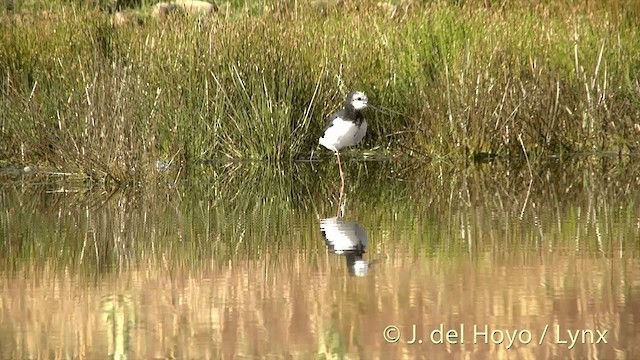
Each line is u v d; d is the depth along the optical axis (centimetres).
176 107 1745
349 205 1404
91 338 804
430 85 1795
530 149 1767
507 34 1875
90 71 1738
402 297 897
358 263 1031
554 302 877
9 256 1102
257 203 1425
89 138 1600
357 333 809
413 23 1930
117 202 1434
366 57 1839
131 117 1603
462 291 913
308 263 1040
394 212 1339
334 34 1919
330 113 1784
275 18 2027
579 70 1808
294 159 1778
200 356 759
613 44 1856
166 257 1086
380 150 1789
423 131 1775
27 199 1460
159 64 1783
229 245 1141
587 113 1792
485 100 1759
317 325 823
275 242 1152
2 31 1944
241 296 915
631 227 1202
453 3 2150
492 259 1035
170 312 868
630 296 890
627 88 1812
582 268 991
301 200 1448
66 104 1680
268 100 1759
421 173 1653
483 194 1469
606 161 1723
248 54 1789
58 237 1202
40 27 1988
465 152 1758
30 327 834
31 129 1698
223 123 1769
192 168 1706
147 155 1622
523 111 1770
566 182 1552
